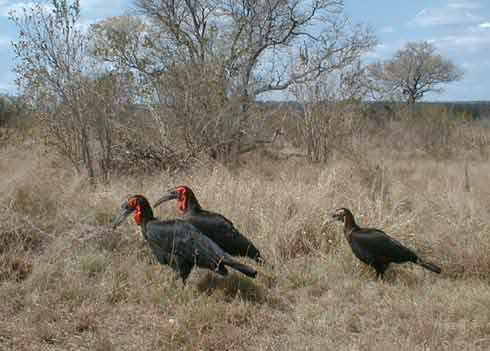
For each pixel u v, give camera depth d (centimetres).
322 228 780
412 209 917
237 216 811
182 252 592
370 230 662
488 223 777
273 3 2138
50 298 571
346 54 1931
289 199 848
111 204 835
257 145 1552
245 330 527
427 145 2381
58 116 1138
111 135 1188
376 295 618
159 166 1184
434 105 2766
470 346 493
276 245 738
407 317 561
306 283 647
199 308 551
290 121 1661
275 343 502
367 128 1880
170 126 1311
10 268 631
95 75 1151
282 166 1382
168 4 2058
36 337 500
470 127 2542
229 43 1580
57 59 1104
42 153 1205
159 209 833
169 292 594
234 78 1455
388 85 4466
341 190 949
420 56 4541
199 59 1443
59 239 706
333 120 1584
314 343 498
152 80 1309
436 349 488
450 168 1579
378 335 514
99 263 654
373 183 1006
